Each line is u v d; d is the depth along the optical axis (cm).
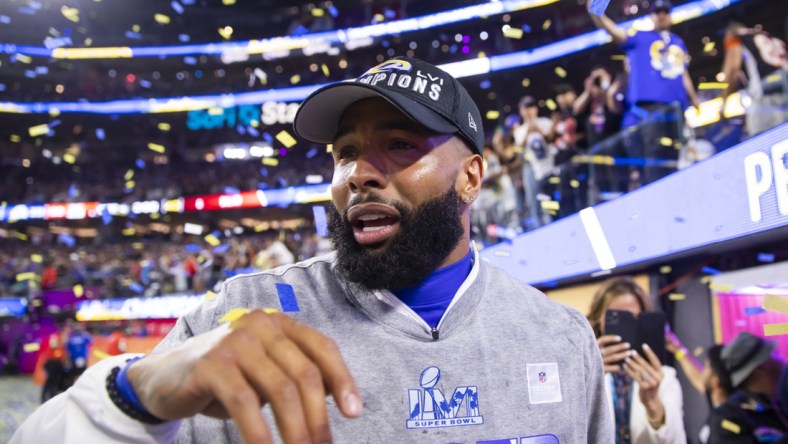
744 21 874
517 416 100
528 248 447
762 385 250
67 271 1630
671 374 269
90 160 2366
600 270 340
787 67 279
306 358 58
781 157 197
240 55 2136
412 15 1825
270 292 105
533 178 495
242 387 55
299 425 54
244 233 2114
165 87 2317
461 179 106
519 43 1455
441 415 96
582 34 1207
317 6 1989
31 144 2339
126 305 1244
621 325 257
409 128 99
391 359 98
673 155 326
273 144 2231
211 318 100
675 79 384
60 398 71
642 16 831
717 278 284
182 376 58
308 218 2064
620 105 416
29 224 2212
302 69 2169
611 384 279
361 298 102
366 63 2017
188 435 99
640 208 292
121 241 2095
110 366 71
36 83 2297
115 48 2178
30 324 1339
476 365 100
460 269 107
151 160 2347
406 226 98
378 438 94
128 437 65
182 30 2247
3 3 2106
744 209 218
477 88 1564
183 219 2155
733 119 329
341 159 105
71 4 2122
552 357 106
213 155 2327
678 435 258
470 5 1617
